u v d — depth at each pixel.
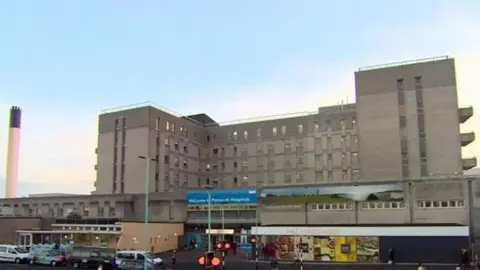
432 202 64.56
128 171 98.75
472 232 61.81
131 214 90.31
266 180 107.81
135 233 76.44
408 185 66.06
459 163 79.38
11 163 126.44
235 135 113.88
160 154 101.00
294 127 107.06
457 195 63.41
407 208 65.50
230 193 81.81
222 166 113.75
